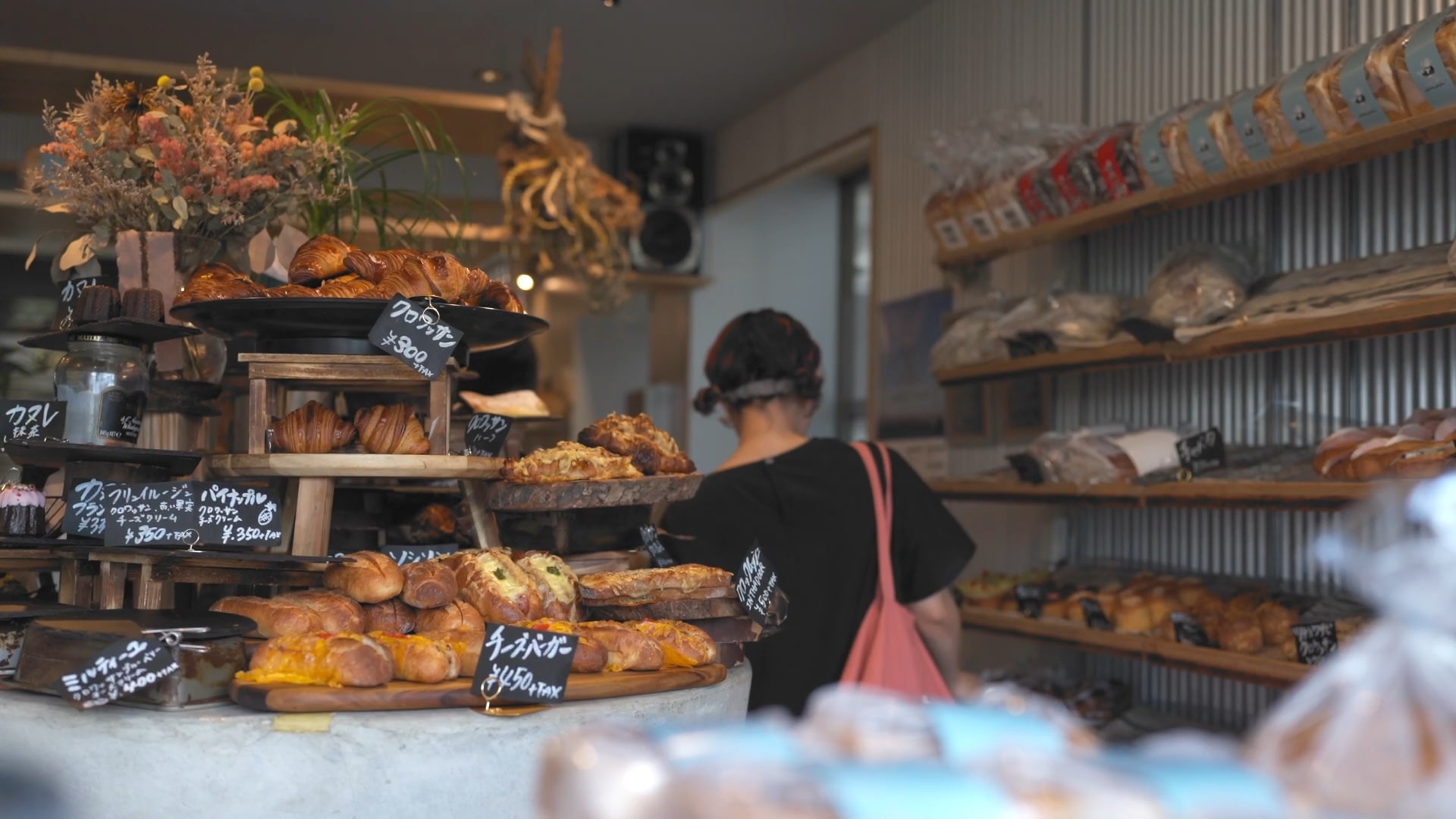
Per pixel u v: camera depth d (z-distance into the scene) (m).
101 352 1.73
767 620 1.78
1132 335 3.14
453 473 1.71
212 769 1.28
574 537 2.03
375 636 1.43
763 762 0.50
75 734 1.30
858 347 6.69
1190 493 2.92
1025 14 4.40
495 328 1.79
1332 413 3.05
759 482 2.24
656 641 1.55
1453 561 0.60
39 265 5.27
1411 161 2.89
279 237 2.10
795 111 5.99
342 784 1.30
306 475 1.67
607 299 5.25
